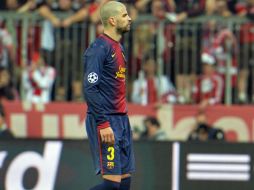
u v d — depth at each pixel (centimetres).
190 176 3216
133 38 3941
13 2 3991
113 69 2316
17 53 3962
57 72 3978
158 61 3953
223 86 3962
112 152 2317
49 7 3981
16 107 3956
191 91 3966
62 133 3988
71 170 3209
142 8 3978
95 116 2286
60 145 3225
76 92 3984
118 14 2322
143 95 3959
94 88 2273
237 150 3231
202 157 3222
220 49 3947
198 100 3966
